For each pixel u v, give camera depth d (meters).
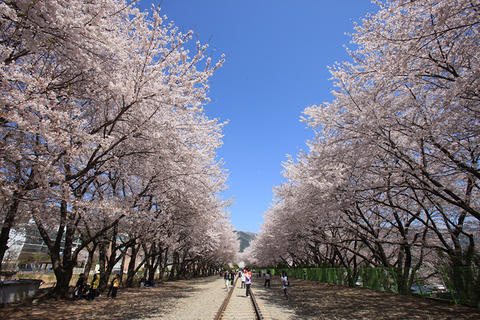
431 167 8.13
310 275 28.12
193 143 11.64
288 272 43.00
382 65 7.36
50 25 4.43
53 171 5.46
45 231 11.66
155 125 7.86
